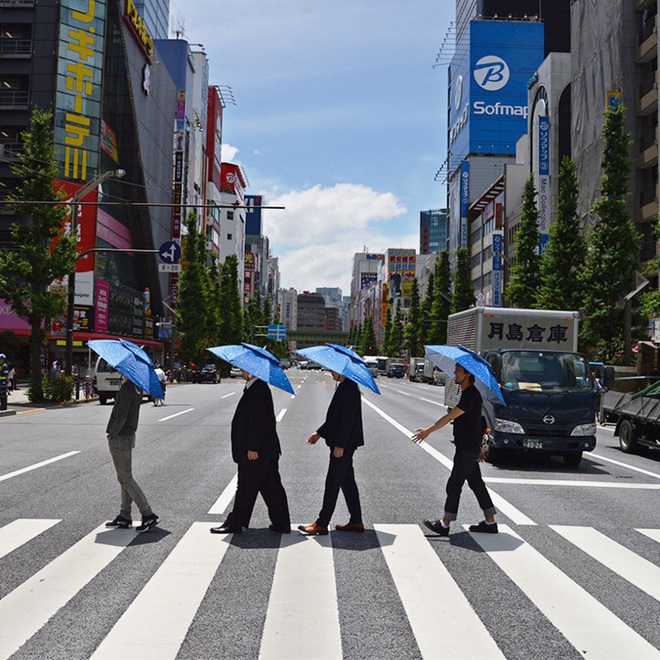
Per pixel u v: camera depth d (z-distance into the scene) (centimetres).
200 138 9481
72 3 5175
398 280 16238
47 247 2866
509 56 9831
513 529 724
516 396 1182
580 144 4584
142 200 6066
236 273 8638
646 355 2783
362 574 549
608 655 397
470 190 9625
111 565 560
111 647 395
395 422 2075
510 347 1534
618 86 4003
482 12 10075
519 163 7650
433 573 556
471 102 9775
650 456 1452
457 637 421
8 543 627
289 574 544
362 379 660
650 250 3897
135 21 5759
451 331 1855
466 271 6525
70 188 5066
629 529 734
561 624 447
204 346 6175
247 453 664
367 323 16225
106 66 5559
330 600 484
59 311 2833
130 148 5900
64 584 510
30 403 2769
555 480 1068
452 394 1681
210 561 576
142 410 2433
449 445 1494
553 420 1171
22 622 433
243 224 14788
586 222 4406
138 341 6097
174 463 1150
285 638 413
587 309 3081
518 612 468
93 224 5144
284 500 689
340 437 672
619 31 3997
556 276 3441
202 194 9712
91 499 832
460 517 780
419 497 894
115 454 672
